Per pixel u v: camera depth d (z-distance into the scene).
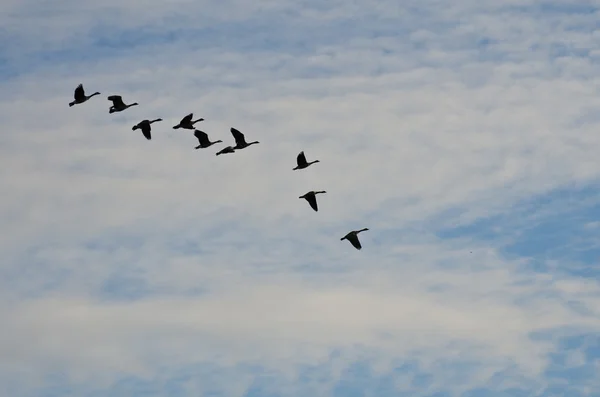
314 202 96.75
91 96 98.38
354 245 95.19
